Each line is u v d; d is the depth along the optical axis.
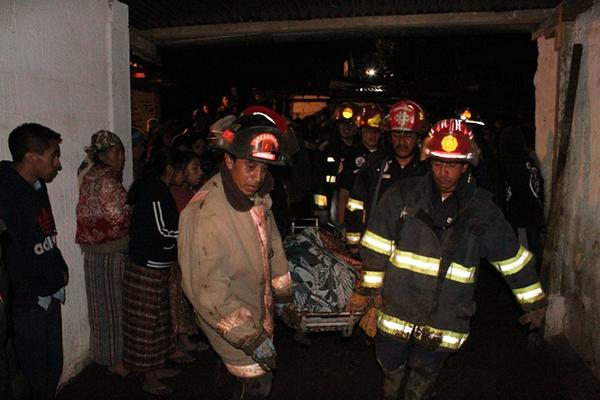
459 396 4.35
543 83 6.18
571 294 5.16
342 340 5.47
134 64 8.47
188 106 15.38
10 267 3.32
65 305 4.40
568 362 4.89
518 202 5.95
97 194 4.31
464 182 3.12
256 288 3.05
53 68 4.23
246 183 2.83
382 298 3.33
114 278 4.43
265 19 6.94
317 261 3.93
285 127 3.67
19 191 3.36
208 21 6.98
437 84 19.42
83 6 4.73
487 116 16.00
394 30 7.03
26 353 3.53
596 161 4.65
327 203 6.23
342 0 6.21
